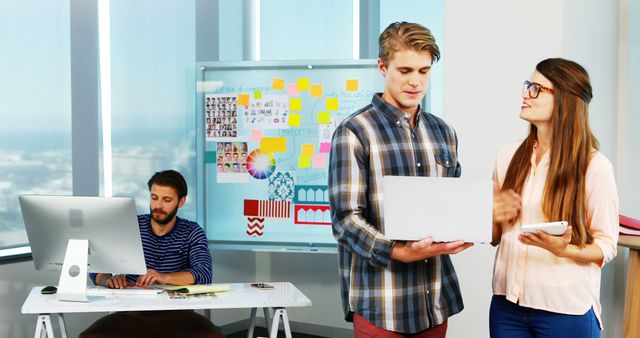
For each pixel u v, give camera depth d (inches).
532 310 85.4
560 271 83.0
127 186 172.7
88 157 163.2
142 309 109.6
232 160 172.4
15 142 148.1
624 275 153.7
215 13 191.0
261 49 198.5
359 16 188.5
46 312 108.2
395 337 87.0
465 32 135.3
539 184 85.5
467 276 134.7
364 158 86.5
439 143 90.7
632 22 155.7
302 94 169.6
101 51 165.8
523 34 131.1
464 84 135.6
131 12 171.6
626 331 130.1
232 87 172.2
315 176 169.0
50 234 115.4
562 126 82.7
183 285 126.0
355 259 88.0
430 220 79.1
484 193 78.9
